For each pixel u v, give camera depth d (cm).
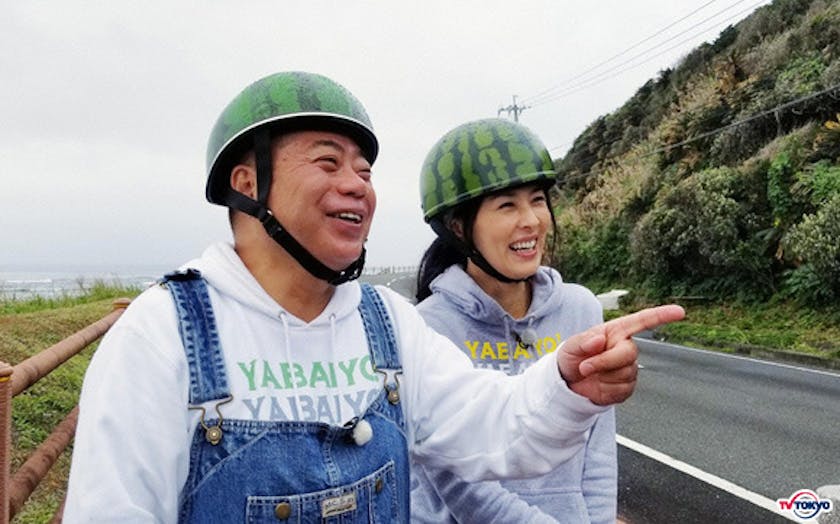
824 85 1555
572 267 2192
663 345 1198
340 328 113
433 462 128
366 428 104
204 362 98
